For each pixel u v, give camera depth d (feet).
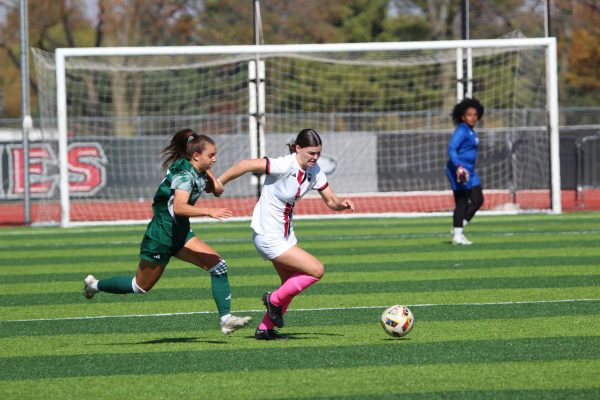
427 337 71.92
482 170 216.33
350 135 229.66
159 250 69.46
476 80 250.78
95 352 69.26
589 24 374.63
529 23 390.42
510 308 84.38
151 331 77.77
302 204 226.79
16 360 67.05
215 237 157.48
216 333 76.23
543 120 214.28
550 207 191.21
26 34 191.83
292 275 71.15
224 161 233.96
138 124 236.02
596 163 218.38
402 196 232.94
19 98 393.91
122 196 234.17
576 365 61.82
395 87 325.42
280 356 66.23
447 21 398.62
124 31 378.73
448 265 115.03
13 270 120.37
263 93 193.16
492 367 61.72
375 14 399.44
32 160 238.48
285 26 388.37
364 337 72.64
